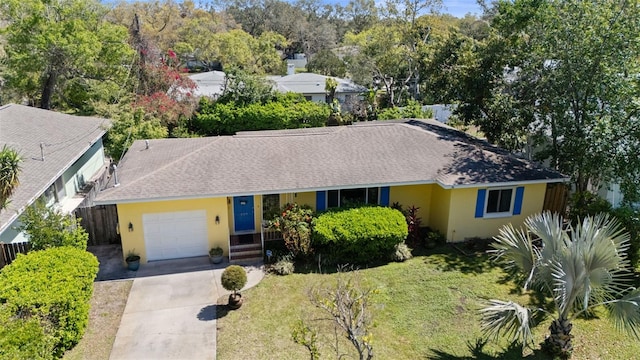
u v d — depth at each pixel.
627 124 15.45
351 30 84.19
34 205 13.38
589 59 16.05
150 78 30.77
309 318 11.80
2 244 12.70
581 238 9.16
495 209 16.52
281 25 85.50
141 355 10.45
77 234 13.27
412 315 12.05
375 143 17.59
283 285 13.56
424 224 17.56
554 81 17.08
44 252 11.67
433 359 10.31
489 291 13.22
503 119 20.72
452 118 27.47
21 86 26.92
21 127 18.86
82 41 26.73
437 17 46.84
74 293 10.27
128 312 12.20
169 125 30.84
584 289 9.04
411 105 33.59
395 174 15.88
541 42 18.23
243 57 59.75
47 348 9.32
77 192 19.78
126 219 14.44
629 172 15.36
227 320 11.83
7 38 26.55
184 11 78.06
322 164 16.14
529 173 16.14
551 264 9.36
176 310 12.30
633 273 13.98
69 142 19.23
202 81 39.69
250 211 16.08
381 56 43.09
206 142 18.70
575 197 16.69
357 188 15.95
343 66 56.81
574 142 16.55
